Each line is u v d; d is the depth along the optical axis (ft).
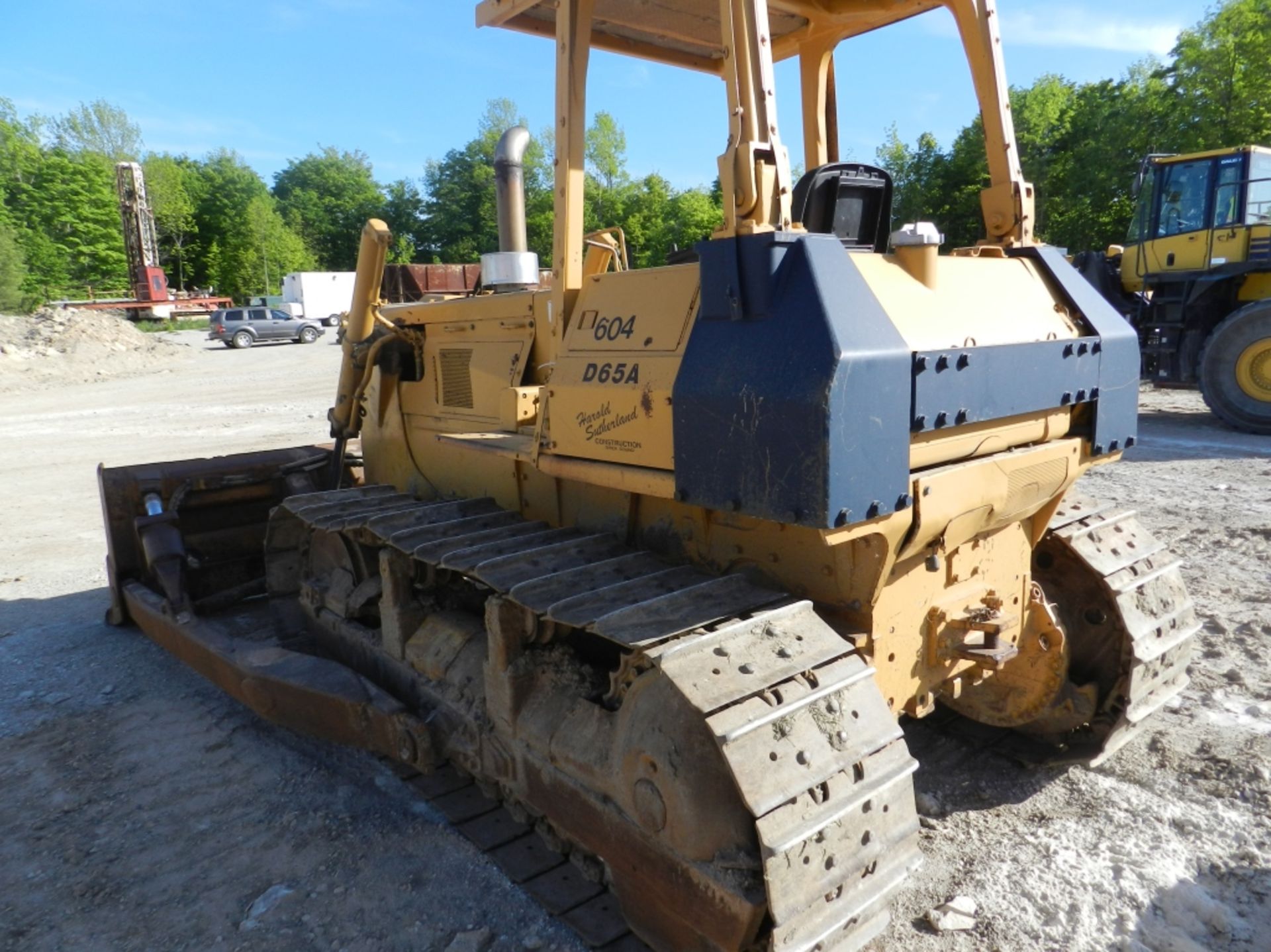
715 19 11.59
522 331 12.37
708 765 7.75
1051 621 11.19
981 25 10.77
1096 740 11.85
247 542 18.90
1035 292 10.34
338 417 16.83
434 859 10.68
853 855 7.41
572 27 9.72
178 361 87.92
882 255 9.04
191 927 9.70
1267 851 9.99
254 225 213.46
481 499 12.91
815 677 7.80
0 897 10.34
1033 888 9.57
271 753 13.58
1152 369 40.65
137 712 15.12
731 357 7.73
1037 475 9.78
